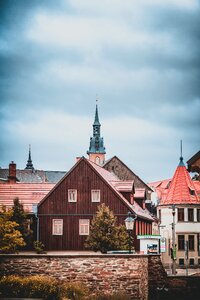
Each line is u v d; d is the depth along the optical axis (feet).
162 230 233.96
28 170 419.13
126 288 90.48
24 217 183.01
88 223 194.59
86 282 90.79
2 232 136.67
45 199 197.77
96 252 168.55
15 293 85.76
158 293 103.71
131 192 201.98
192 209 231.91
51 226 196.13
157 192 280.31
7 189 214.28
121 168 293.43
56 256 91.09
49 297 85.46
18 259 91.45
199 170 121.29
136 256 90.89
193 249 228.02
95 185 195.72
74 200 196.44
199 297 103.60
